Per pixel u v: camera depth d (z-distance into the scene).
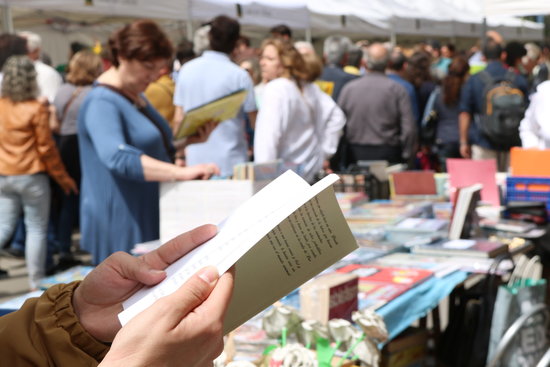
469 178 4.13
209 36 4.02
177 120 4.11
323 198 0.77
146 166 2.81
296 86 4.01
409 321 2.32
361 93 5.53
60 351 0.80
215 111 2.97
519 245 3.28
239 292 0.76
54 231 5.54
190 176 2.83
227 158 4.02
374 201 4.15
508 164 5.87
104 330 0.81
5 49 5.38
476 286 3.26
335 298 1.94
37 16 10.01
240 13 8.40
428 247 3.03
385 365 2.68
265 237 0.75
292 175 0.84
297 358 1.51
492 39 6.04
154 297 0.70
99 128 2.83
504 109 5.67
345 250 0.81
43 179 4.71
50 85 6.02
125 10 7.52
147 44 2.81
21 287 5.07
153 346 0.62
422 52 7.57
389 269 2.70
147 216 2.97
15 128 4.56
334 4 10.48
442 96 6.77
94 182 2.95
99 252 2.98
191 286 0.66
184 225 2.84
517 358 2.70
